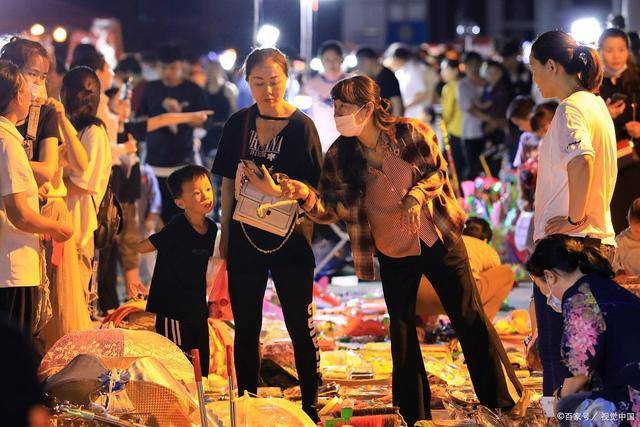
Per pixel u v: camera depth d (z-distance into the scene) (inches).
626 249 368.5
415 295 301.0
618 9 1307.8
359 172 293.6
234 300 312.5
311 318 311.1
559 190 272.2
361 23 1788.9
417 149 288.5
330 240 599.2
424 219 294.0
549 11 2021.4
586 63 274.5
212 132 760.3
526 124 479.8
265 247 307.4
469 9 2025.1
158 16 1158.3
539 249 250.4
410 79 895.1
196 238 337.4
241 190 307.9
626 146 401.1
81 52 471.2
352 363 368.2
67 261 325.7
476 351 301.0
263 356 364.8
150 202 558.6
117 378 263.9
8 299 279.7
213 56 1019.9
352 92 285.3
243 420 270.2
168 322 335.9
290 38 884.6
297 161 309.1
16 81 278.1
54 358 280.7
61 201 323.3
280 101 310.7
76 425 257.8
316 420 307.7
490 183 600.7
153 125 502.6
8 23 803.4
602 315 239.8
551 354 277.1
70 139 322.3
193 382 279.3
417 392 298.7
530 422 282.4
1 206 279.3
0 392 110.7
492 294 414.3
